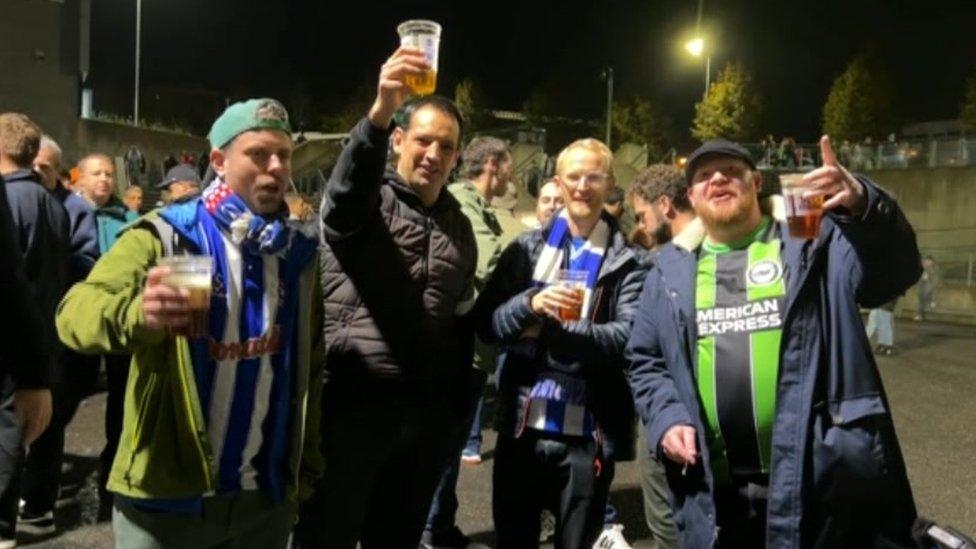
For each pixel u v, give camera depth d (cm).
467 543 532
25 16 2455
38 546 497
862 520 279
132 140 2880
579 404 361
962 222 3247
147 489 263
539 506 375
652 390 318
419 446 338
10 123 478
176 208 277
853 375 281
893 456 283
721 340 301
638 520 579
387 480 342
